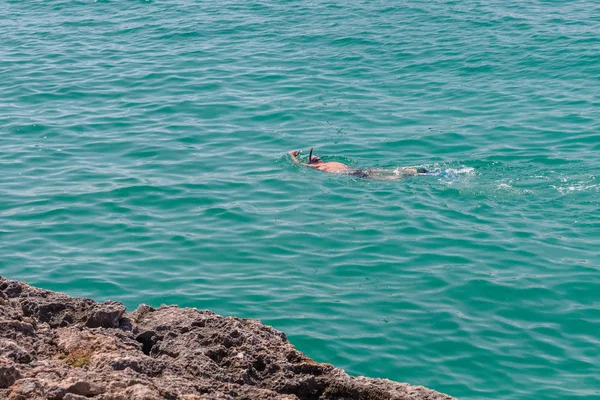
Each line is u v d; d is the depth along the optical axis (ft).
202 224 45.85
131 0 105.70
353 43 82.48
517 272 40.14
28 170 53.93
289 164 55.01
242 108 65.62
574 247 42.80
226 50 81.76
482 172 53.21
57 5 104.83
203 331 20.70
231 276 39.75
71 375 16.48
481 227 45.44
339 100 67.26
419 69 74.54
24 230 44.96
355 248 42.93
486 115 63.05
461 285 38.83
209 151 57.21
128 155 56.59
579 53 75.97
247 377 18.66
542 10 91.97
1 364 16.35
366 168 54.34
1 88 71.77
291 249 42.80
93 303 21.63
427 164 54.65
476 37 82.69
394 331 34.76
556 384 30.99
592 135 57.98
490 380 31.35
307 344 33.47
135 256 41.91
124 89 70.90
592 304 37.11
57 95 69.62
